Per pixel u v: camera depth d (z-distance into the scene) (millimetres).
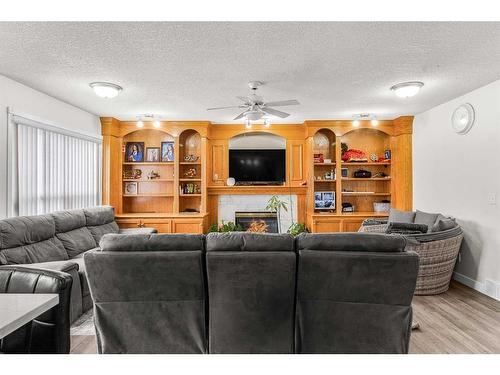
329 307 2189
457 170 4473
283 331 2223
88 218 4602
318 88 3961
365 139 6344
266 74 3459
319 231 5750
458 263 4438
